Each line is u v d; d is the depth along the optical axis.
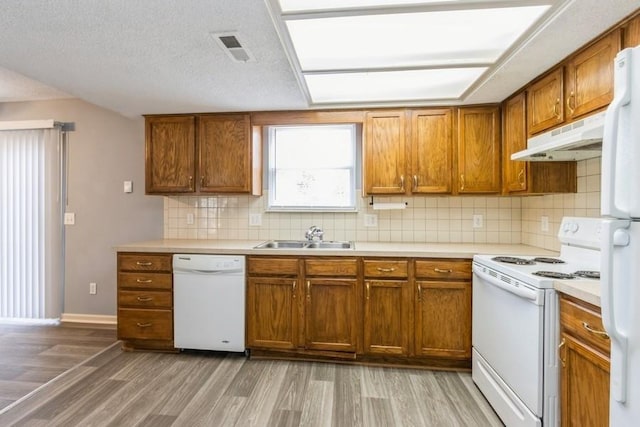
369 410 1.97
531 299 1.56
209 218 3.29
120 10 1.48
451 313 2.41
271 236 3.21
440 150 2.74
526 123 2.33
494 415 1.93
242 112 2.92
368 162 2.81
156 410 1.95
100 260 3.41
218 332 2.62
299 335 2.55
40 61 1.98
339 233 3.15
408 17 1.56
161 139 3.00
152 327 2.68
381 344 2.49
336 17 1.54
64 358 2.63
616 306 0.94
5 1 1.41
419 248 2.60
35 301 3.39
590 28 1.60
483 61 2.02
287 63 2.00
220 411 1.95
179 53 1.88
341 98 2.68
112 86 2.36
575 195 2.25
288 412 1.95
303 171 3.25
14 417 1.88
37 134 3.38
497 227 2.98
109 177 3.39
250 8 1.47
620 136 0.93
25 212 3.40
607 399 1.22
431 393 2.16
